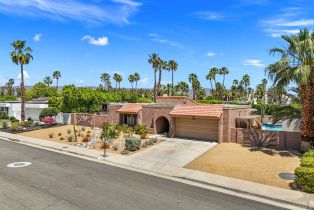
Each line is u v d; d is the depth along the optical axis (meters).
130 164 20.34
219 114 26.62
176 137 30.06
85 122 40.91
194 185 15.70
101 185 15.30
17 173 17.53
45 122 41.50
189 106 29.89
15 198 13.17
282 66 21.50
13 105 53.12
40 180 16.06
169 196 13.77
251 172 17.64
